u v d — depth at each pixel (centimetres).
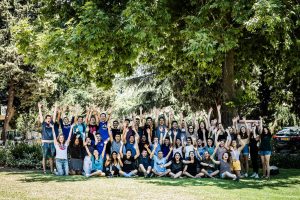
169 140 1270
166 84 2303
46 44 1255
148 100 2491
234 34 1222
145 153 1225
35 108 3064
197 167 1245
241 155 1337
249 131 1277
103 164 1237
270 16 1040
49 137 1266
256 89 2073
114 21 1241
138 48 1209
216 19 1278
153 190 917
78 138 1245
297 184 1088
